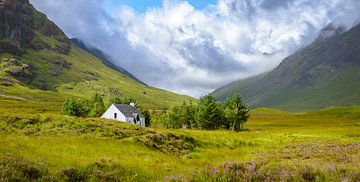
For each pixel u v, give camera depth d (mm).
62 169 15812
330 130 99250
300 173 13055
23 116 44719
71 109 108125
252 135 69250
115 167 18531
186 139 46250
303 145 42562
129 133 44156
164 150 37594
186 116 119938
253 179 12922
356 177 12273
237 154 39375
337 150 31562
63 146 28516
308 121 174250
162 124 129750
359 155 24391
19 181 13328
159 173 19625
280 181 12219
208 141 49906
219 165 15156
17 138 30000
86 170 16938
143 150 33312
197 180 13711
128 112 118625
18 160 15344
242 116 112375
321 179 12672
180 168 22969
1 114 44594
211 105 107375
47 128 41562
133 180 16703
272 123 162125
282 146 45094
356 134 78188
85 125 43719
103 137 39125
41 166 15594
